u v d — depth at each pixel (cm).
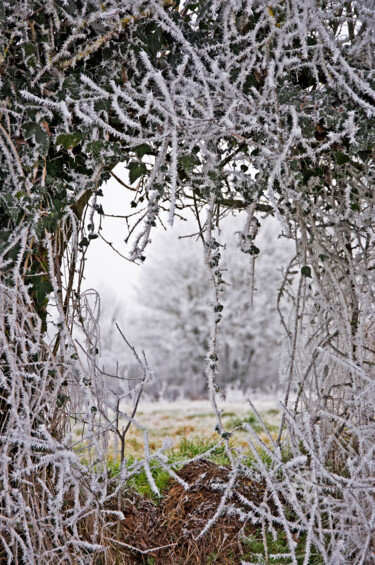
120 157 224
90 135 221
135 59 228
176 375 1569
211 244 251
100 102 221
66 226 242
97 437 253
